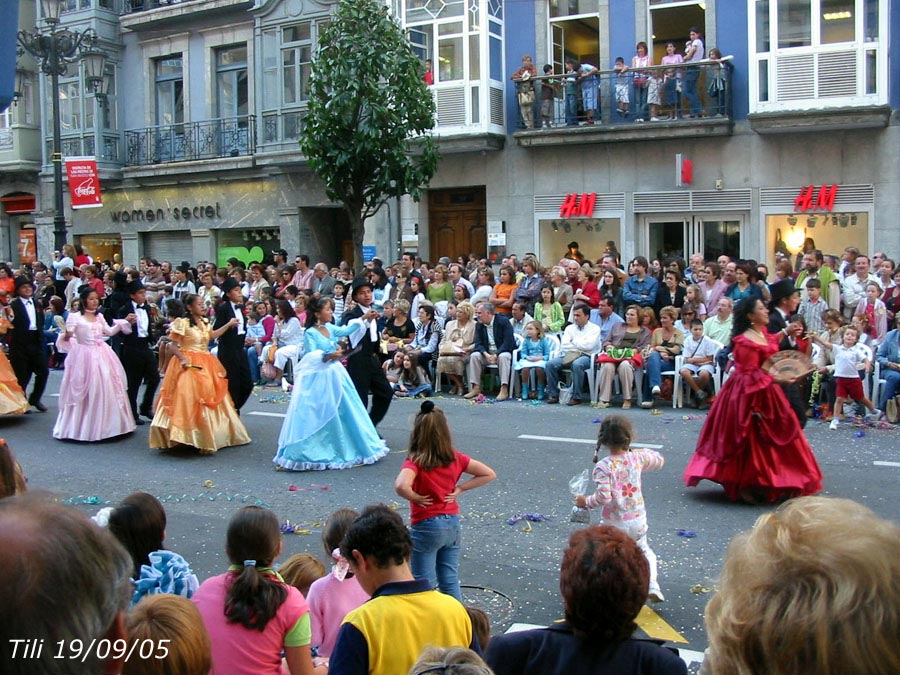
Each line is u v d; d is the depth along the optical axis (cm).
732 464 854
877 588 141
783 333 1230
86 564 153
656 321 1395
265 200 2670
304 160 2519
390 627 358
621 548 296
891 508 825
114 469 1067
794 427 846
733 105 2017
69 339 1245
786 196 1977
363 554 390
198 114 2792
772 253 2011
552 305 1497
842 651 139
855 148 1906
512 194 2255
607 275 1493
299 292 1747
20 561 147
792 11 1902
